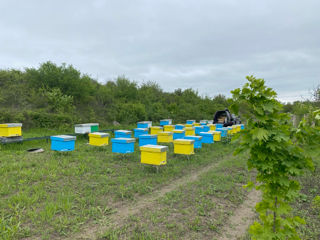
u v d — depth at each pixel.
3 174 6.19
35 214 4.09
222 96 37.34
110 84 24.88
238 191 5.83
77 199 4.88
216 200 5.21
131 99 23.17
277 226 2.62
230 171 7.71
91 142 9.91
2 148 9.27
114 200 4.99
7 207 4.37
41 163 7.53
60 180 6.12
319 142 2.29
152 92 28.20
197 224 4.06
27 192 5.05
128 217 4.27
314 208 4.82
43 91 16.48
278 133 2.27
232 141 2.57
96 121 16.75
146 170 7.46
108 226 3.91
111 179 6.40
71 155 8.90
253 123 2.43
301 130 2.32
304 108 9.09
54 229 3.71
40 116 13.88
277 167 2.46
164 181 6.54
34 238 3.46
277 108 2.36
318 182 6.59
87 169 7.12
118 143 8.35
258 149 2.41
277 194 2.47
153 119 21.84
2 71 17.72
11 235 3.42
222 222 4.20
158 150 6.99
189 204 4.91
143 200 5.14
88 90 18.47
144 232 3.74
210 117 29.14
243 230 3.97
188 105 29.11
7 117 12.76
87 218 4.11
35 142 10.97
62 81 17.02
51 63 17.52
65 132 13.59
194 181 6.54
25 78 17.56
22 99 15.44
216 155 10.44
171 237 3.65
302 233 3.88
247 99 2.42
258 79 2.40
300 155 2.37
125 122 18.59
